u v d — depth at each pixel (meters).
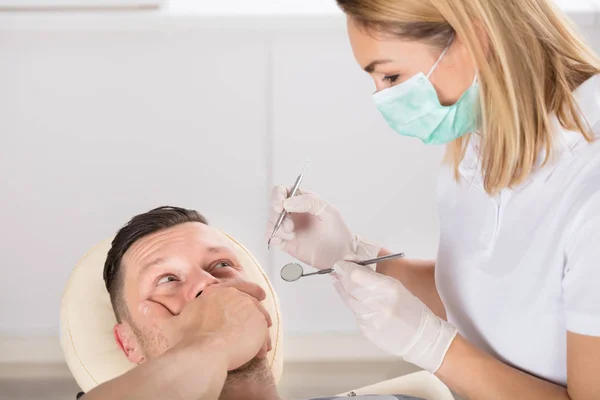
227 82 2.66
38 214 2.69
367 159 2.71
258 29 2.51
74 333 1.78
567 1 2.61
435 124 1.36
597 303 1.20
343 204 2.72
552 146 1.28
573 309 1.23
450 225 1.56
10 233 2.69
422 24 1.23
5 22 2.44
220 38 2.61
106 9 2.49
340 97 2.67
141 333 1.60
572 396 1.27
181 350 1.23
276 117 2.69
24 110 2.63
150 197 2.72
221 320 1.32
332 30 2.57
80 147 2.67
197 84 2.65
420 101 1.32
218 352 1.25
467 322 1.52
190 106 2.67
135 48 2.61
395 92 1.33
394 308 1.41
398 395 1.67
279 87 2.66
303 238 1.73
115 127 2.67
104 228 2.72
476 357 1.37
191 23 2.49
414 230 2.74
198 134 2.69
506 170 1.29
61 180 2.69
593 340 1.20
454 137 1.40
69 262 2.72
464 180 1.53
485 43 1.24
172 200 2.72
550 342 1.35
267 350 1.57
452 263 1.53
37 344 2.59
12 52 2.57
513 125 1.25
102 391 1.11
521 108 1.25
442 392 1.82
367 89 2.66
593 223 1.22
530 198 1.34
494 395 1.33
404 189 2.73
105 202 2.71
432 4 1.22
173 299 1.57
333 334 2.62
